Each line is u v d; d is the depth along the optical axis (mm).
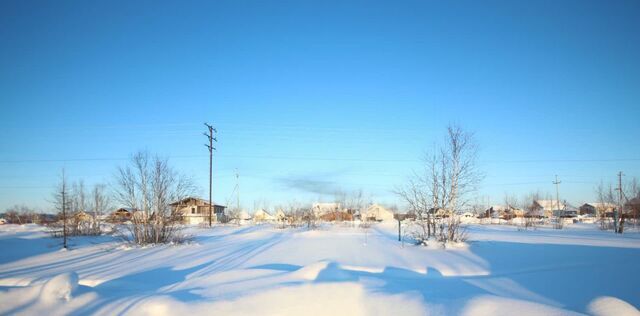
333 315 7660
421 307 7961
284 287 8945
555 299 9383
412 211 24500
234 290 9148
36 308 8141
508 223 63000
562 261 15391
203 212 66000
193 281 10742
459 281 11711
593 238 27781
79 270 14430
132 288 10602
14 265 16109
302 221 51750
